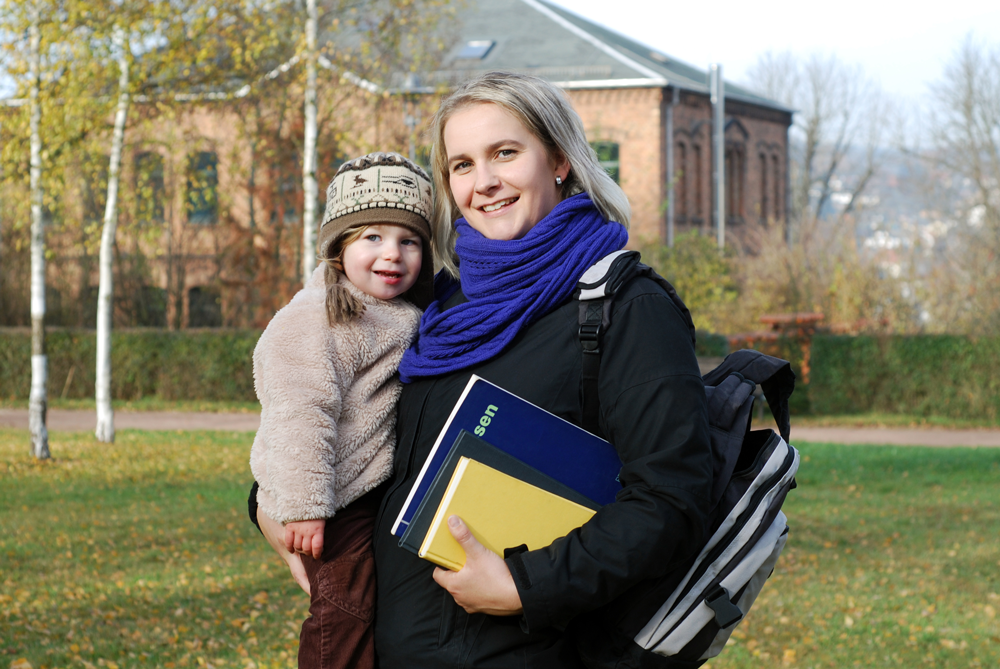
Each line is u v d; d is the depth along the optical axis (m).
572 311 1.74
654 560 1.56
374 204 2.06
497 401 1.71
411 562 1.80
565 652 1.71
